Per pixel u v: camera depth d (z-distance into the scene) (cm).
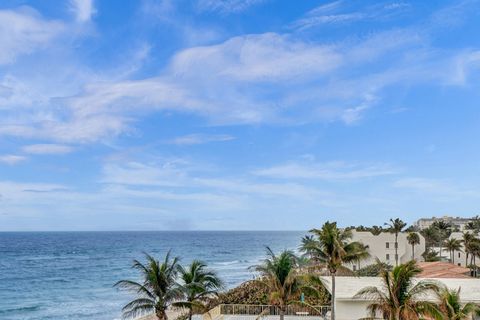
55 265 14100
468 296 3728
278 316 4331
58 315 6431
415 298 2892
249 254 19675
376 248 8338
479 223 15300
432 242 12862
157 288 3119
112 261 15450
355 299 3731
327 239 3969
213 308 4319
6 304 7462
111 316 6256
